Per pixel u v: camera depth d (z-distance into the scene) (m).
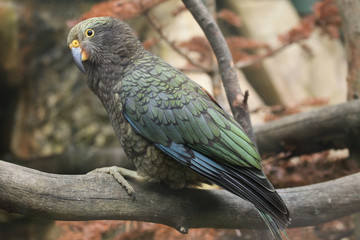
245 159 4.76
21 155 12.72
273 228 4.57
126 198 4.86
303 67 14.28
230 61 6.20
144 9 8.02
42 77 12.81
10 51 12.42
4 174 4.28
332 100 14.18
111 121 5.42
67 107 12.68
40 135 12.66
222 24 14.69
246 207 5.21
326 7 8.71
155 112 4.98
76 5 12.52
